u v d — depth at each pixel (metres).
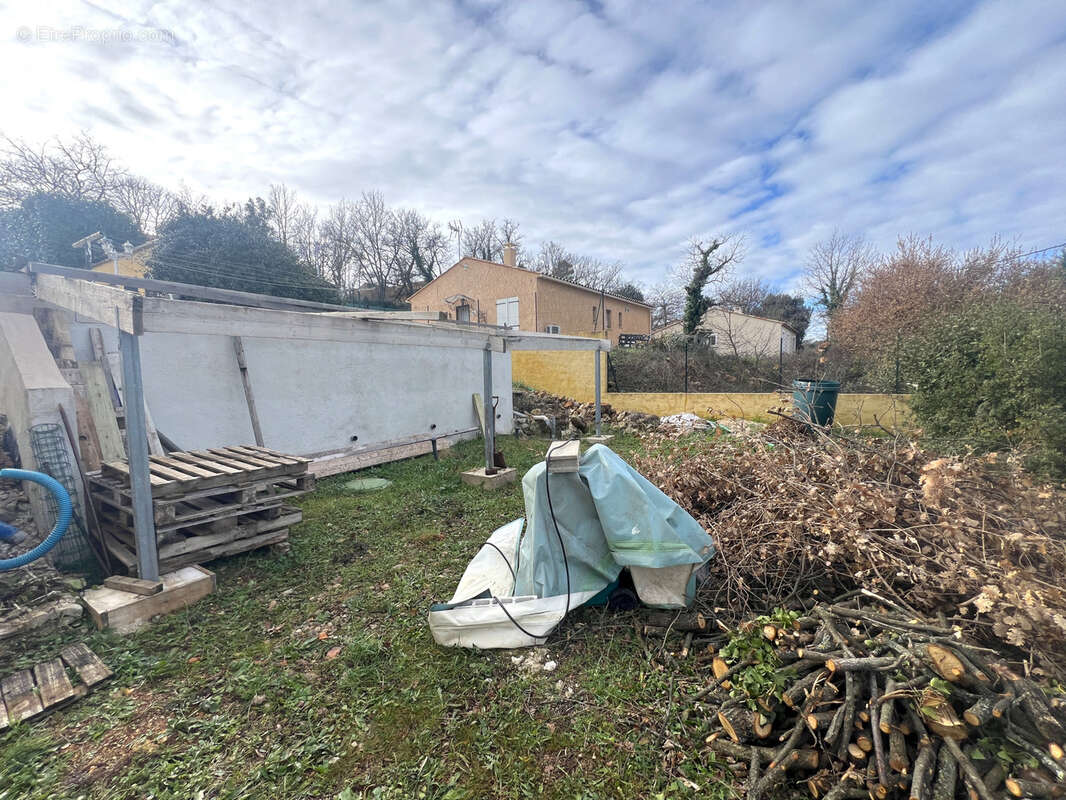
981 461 3.06
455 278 22.45
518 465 7.10
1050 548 2.32
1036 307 5.72
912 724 1.71
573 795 1.75
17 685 2.27
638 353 14.46
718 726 2.03
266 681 2.36
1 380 4.04
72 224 15.07
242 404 5.63
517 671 2.44
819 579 2.67
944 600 2.23
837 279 21.97
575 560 2.82
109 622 2.75
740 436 4.11
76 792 1.77
